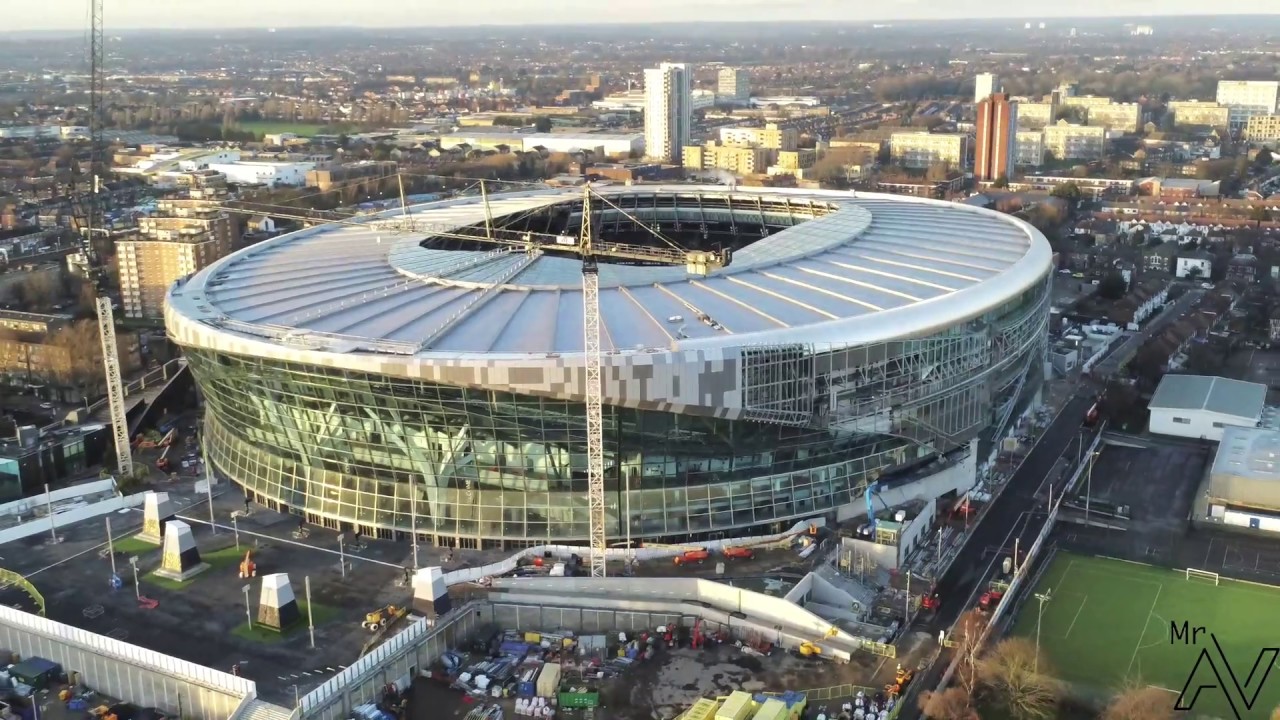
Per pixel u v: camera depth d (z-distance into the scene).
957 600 189.12
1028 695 158.50
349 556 198.12
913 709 159.00
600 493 188.00
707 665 170.38
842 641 173.12
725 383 190.50
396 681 167.38
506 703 162.88
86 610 181.75
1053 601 190.00
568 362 181.75
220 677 159.75
